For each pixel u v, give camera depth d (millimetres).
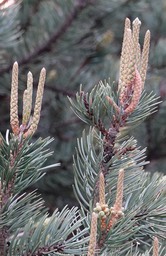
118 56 2250
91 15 1894
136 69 683
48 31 1780
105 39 1957
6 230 672
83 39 1892
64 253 674
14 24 1405
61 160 2016
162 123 2145
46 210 710
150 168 2205
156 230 738
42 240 670
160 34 2352
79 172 736
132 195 744
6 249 675
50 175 2004
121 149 723
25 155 662
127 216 678
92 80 1927
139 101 714
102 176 656
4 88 1802
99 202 672
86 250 681
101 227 669
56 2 1786
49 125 2016
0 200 649
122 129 715
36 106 651
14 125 655
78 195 763
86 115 702
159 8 2352
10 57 1741
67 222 687
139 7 2100
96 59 1982
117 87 718
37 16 1794
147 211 728
